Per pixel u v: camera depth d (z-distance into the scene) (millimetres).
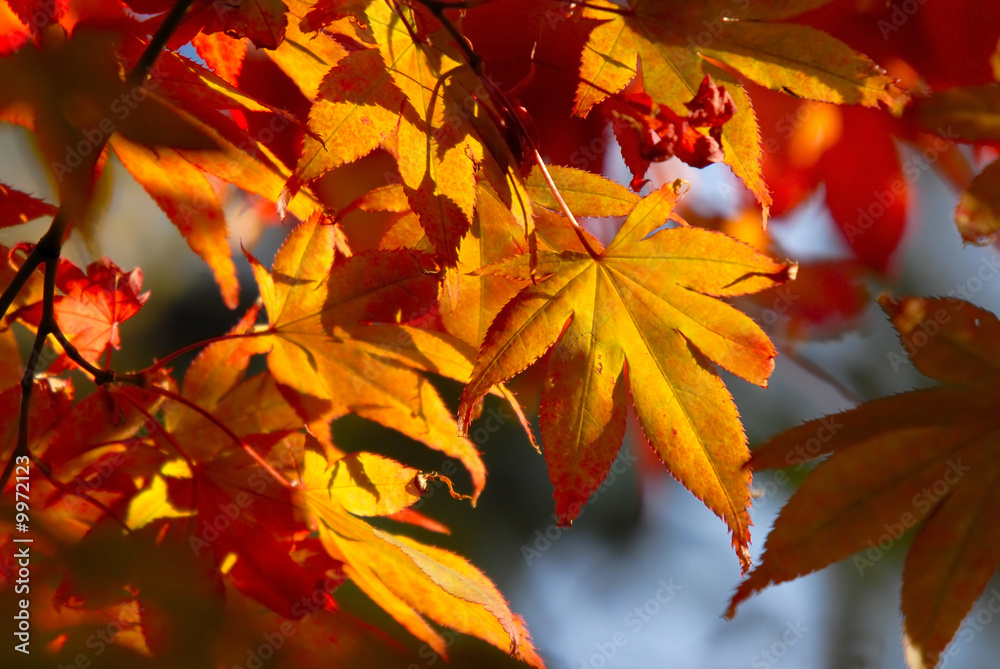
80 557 672
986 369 678
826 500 678
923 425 679
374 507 686
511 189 671
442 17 667
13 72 653
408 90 667
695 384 678
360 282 692
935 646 682
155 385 692
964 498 679
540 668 682
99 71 659
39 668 660
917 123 678
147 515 681
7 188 676
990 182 672
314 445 688
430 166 666
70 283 691
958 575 681
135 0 670
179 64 668
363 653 681
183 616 671
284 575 682
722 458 677
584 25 686
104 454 684
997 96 676
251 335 696
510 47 688
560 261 680
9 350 688
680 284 679
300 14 676
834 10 688
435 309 693
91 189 665
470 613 685
